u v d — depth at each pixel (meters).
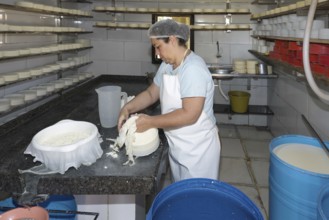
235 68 3.46
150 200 1.82
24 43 2.50
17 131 1.60
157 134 1.34
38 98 2.34
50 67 2.58
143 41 3.79
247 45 3.75
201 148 1.56
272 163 1.42
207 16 3.71
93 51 3.88
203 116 1.49
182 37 1.36
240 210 1.08
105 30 3.80
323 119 2.00
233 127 3.92
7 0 2.24
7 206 1.20
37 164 1.17
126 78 3.16
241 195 1.09
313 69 1.69
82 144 1.13
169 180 2.46
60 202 1.27
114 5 3.71
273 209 1.42
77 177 1.07
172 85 1.45
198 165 1.59
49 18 2.96
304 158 1.47
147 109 1.96
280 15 2.60
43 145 1.14
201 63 1.38
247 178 2.61
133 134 1.24
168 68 1.63
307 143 1.62
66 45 2.88
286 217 1.34
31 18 2.60
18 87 2.38
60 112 1.95
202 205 1.13
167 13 3.54
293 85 2.73
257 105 3.97
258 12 3.65
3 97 2.11
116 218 1.45
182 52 1.41
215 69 3.58
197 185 1.13
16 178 1.09
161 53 1.41
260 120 3.96
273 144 1.56
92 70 3.93
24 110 2.40
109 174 1.10
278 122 3.32
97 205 1.43
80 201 1.42
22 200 1.07
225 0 3.56
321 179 1.20
